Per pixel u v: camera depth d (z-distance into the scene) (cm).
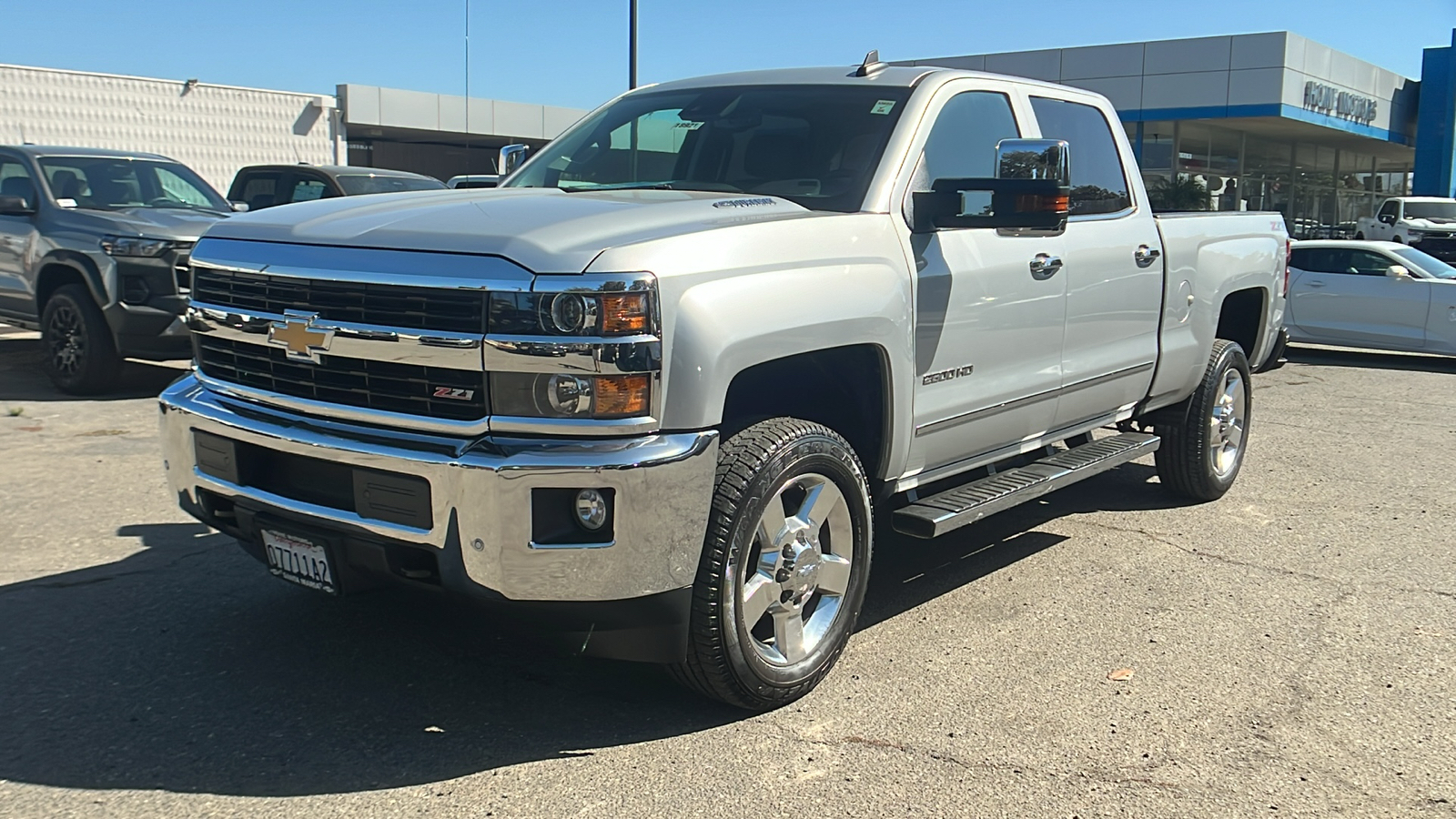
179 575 478
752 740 347
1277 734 358
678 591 325
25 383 957
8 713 350
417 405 321
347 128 3719
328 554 339
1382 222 2769
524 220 333
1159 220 570
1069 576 515
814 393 406
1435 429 917
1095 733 356
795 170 420
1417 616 469
